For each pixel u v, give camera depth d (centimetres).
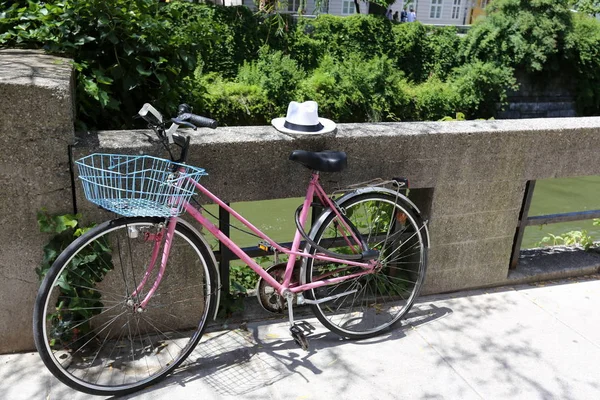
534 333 300
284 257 309
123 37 308
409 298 304
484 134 304
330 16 1728
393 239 310
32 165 230
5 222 235
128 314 270
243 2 2002
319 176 282
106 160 238
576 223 770
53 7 293
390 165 293
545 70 1819
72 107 247
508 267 351
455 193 313
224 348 276
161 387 245
